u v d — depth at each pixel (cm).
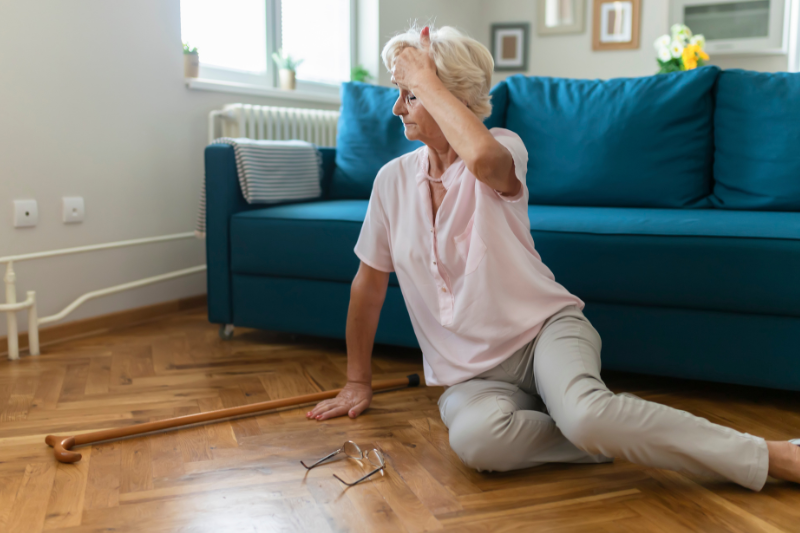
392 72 133
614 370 193
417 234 140
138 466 139
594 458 135
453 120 121
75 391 188
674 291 171
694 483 128
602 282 178
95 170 257
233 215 234
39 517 118
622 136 218
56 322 245
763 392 184
